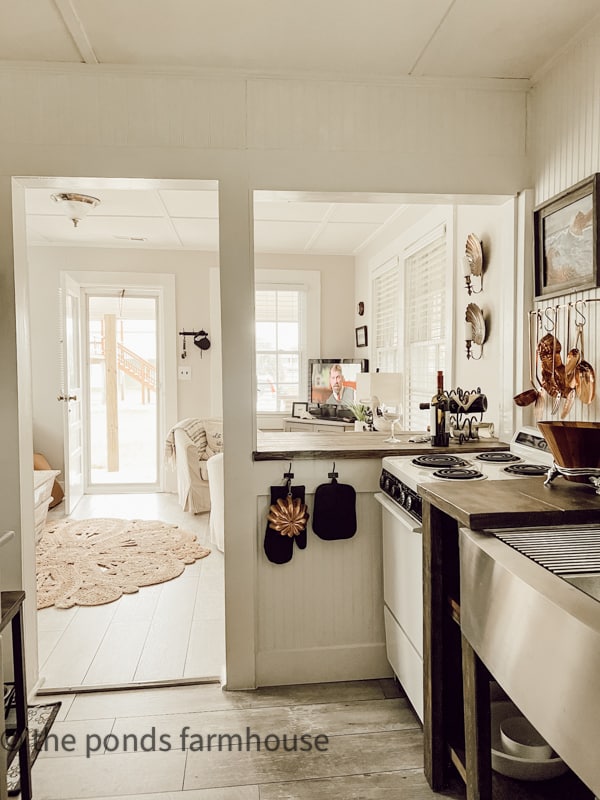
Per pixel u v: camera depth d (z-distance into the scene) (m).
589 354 1.92
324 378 5.26
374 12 1.81
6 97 2.07
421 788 1.65
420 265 3.70
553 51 2.05
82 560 3.55
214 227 4.45
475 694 1.35
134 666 2.33
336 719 1.99
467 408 2.47
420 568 1.80
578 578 1.02
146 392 8.38
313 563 2.24
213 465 3.71
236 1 1.74
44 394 5.16
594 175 1.83
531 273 2.28
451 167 2.25
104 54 2.03
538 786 1.45
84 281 5.18
